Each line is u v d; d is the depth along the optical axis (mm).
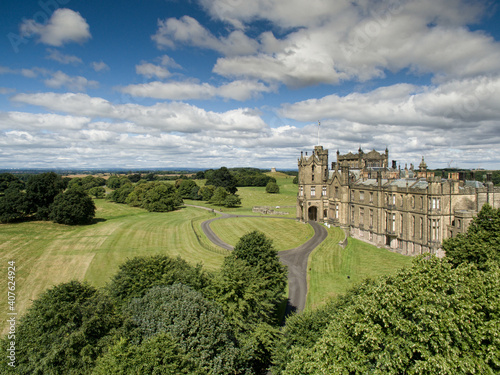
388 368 21469
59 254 73375
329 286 55094
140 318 30875
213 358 28594
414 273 25859
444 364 18859
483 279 25031
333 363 23266
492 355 19516
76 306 29062
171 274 38219
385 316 23406
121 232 99750
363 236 88812
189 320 28953
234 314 34562
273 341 34938
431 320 20828
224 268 40438
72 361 26203
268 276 43406
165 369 24109
